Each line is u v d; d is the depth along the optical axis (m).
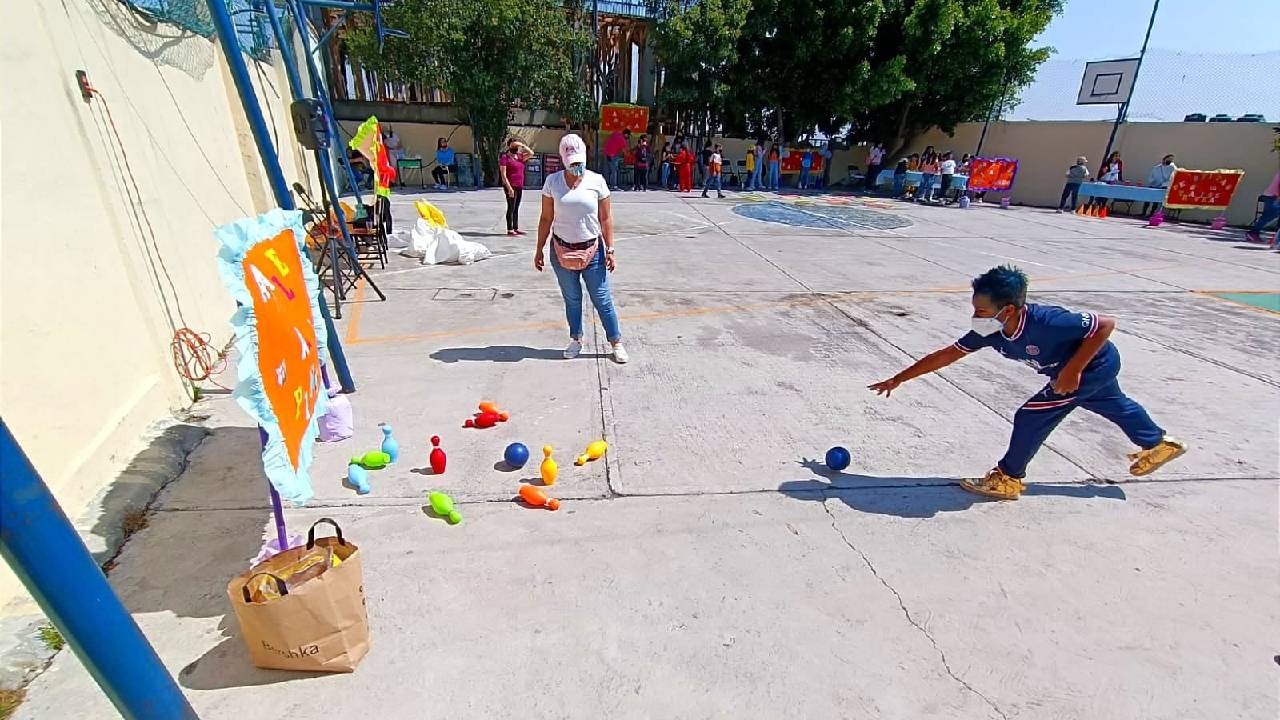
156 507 3.02
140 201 3.93
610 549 2.85
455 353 5.11
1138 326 6.58
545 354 5.16
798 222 13.33
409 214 12.40
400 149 17.78
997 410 4.43
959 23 18.66
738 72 19.75
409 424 3.92
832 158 23.33
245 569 2.64
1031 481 3.54
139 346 3.60
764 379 4.82
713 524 3.05
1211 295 8.03
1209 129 15.63
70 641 1.31
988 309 2.88
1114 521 3.19
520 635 2.36
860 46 18.88
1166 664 2.33
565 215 4.51
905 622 2.49
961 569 2.80
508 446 3.52
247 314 1.85
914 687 2.21
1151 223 14.92
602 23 20.17
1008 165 18.41
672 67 19.61
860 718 2.09
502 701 2.10
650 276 7.99
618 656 2.29
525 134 19.56
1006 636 2.44
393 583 2.59
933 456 3.77
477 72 16.39
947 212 16.38
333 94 17.78
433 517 3.02
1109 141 17.56
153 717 1.46
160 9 4.75
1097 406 3.17
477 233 10.42
